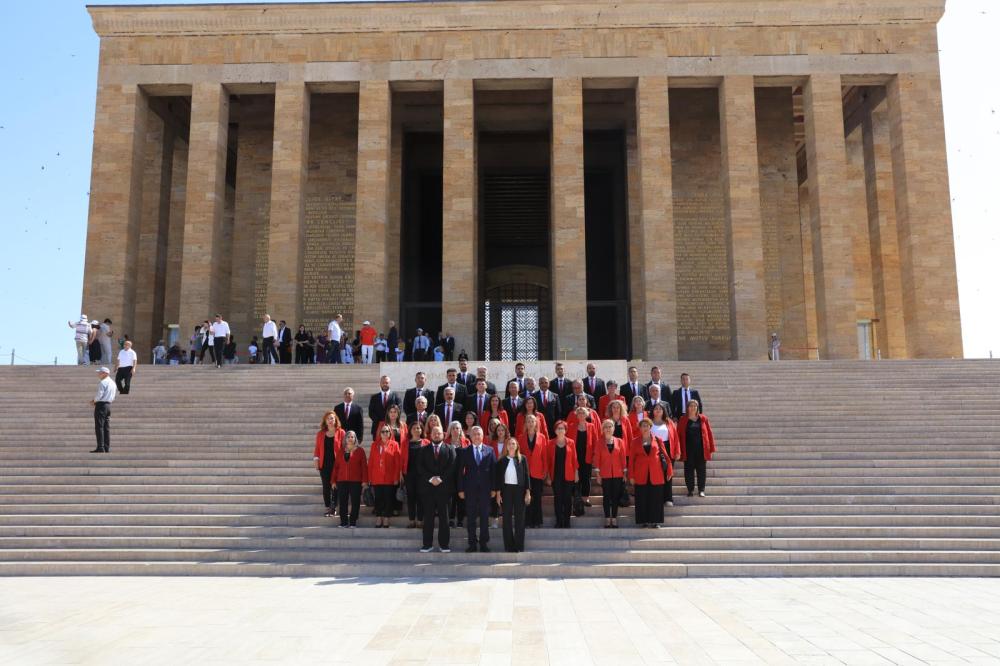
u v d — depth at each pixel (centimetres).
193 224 3062
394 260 3328
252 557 1185
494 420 1264
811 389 1948
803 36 3108
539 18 3119
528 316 4438
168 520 1305
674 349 2956
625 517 1301
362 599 956
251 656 705
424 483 1187
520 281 4459
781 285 3331
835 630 804
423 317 3581
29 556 1191
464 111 3098
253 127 3478
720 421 1698
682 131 3441
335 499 1321
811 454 1512
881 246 3288
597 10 3108
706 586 1052
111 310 3019
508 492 1188
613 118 3509
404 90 3247
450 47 3133
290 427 1692
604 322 3594
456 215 3055
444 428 1363
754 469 1452
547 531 1243
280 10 3142
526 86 3195
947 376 2028
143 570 1144
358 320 3005
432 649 729
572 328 2986
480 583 1066
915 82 3091
